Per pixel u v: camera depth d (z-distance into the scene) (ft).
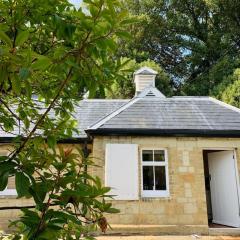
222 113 39.73
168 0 107.65
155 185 35.01
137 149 35.24
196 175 34.73
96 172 34.32
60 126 7.30
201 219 33.40
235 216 34.68
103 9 5.19
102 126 35.65
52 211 4.43
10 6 6.14
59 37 5.98
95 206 5.65
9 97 8.68
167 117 38.37
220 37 97.45
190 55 101.76
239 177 35.22
